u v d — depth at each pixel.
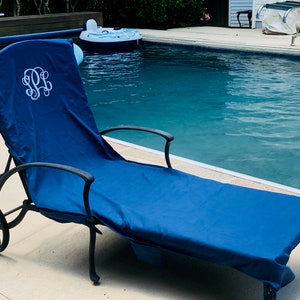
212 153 5.04
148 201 2.55
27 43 2.92
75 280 2.48
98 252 2.75
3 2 15.20
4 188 3.65
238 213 2.37
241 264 2.05
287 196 2.51
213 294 2.36
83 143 3.10
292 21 11.69
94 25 12.15
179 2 13.98
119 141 4.68
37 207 2.58
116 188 2.72
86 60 10.41
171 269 2.57
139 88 8.05
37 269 2.59
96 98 7.55
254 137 5.50
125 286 2.42
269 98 7.09
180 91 7.75
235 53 10.41
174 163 4.05
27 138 2.78
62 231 3.00
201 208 2.43
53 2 15.91
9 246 2.84
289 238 2.12
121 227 2.33
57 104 3.05
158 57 10.52
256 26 13.62
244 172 4.50
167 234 2.20
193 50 11.13
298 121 6.03
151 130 2.99
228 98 7.20
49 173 2.83
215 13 16.11
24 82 2.87
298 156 4.86
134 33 11.66
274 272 1.99
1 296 2.36
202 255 2.14
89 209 2.38
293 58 9.52
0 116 2.67
